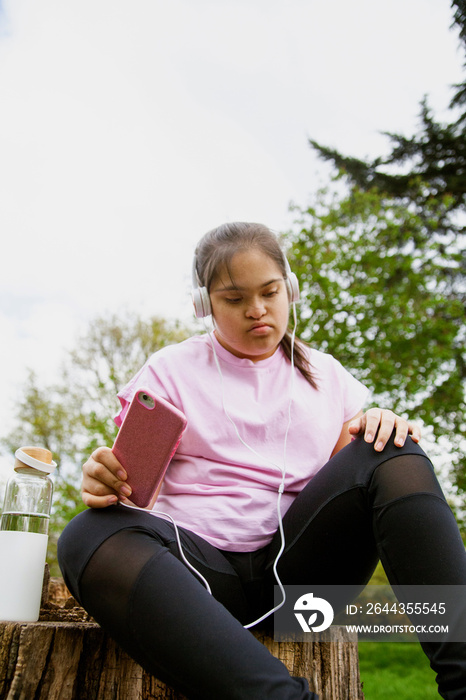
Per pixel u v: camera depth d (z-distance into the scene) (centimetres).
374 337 764
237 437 120
